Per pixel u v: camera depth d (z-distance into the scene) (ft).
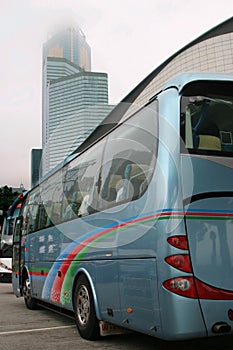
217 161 14.88
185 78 15.44
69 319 27.89
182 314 13.33
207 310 13.51
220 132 15.48
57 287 25.21
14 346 19.20
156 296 14.19
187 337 13.33
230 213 14.48
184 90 15.46
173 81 15.93
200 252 13.82
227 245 14.17
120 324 16.93
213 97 15.76
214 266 13.85
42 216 29.73
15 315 30.04
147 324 14.78
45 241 28.50
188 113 15.28
